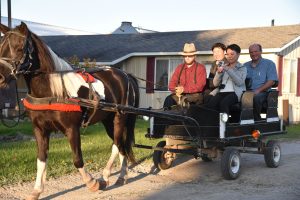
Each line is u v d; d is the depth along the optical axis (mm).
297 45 20906
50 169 8766
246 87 9977
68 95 6879
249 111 8961
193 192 7566
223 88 8961
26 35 6504
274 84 9992
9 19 18312
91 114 7371
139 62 21141
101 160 9789
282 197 7266
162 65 20750
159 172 9180
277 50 18906
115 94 8078
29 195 6848
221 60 9352
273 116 9875
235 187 7945
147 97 21000
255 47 10070
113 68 8375
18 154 9930
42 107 6660
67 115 6773
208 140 8445
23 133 13594
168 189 7770
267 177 8719
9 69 6406
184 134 8766
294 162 10352
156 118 9117
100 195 7336
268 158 9461
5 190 7441
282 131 10117
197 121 8578
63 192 7473
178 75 9117
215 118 8422
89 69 7797
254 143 9375
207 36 22000
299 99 21219
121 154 8234
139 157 10383
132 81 8727
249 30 22219
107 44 23500
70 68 7242
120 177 8125
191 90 8820
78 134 6992
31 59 6551
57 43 25172
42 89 6719
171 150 8594
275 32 21297
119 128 8117
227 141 8234
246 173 9070
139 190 7691
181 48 20516
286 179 8570
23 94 18016
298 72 21062
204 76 8875
